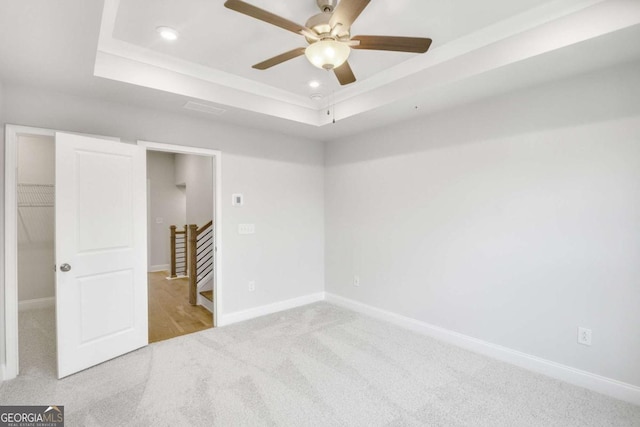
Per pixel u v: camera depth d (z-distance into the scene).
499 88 2.62
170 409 2.08
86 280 2.59
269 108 3.30
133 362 2.72
